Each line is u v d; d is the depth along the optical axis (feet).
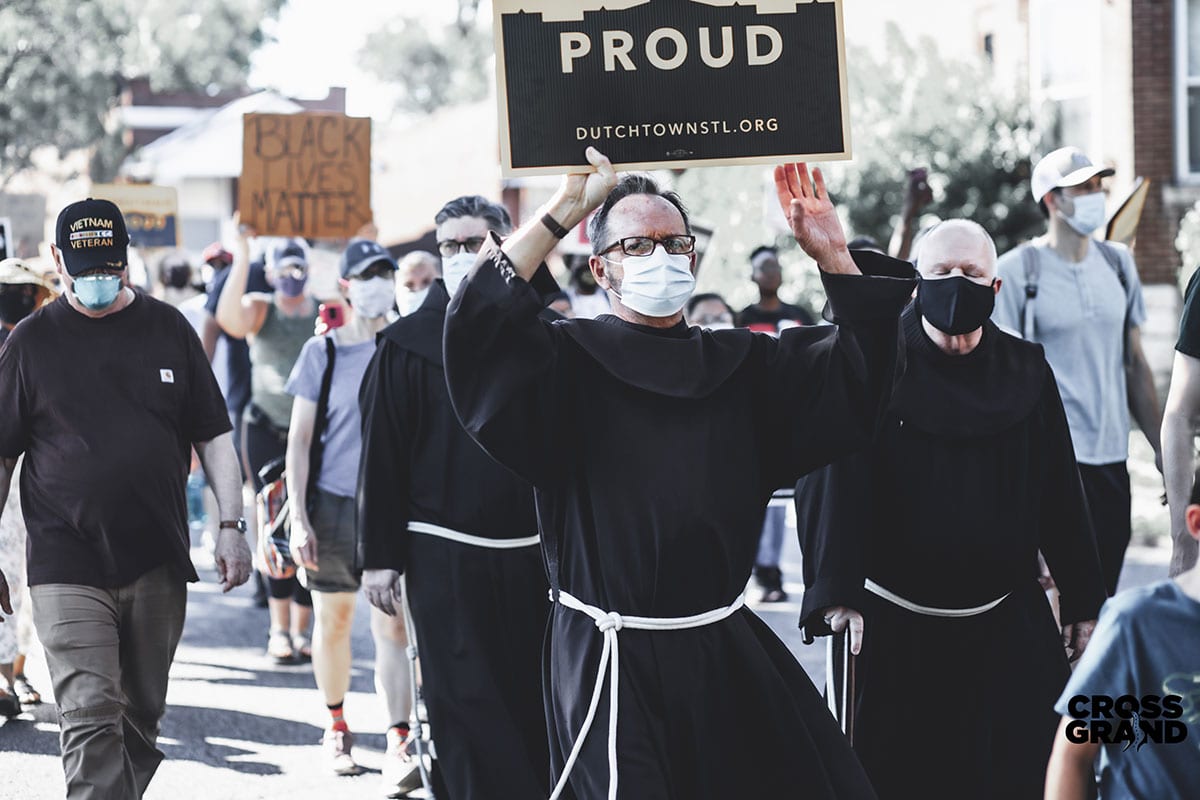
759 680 29.66
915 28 146.30
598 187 29.27
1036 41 129.18
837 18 30.09
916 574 35.17
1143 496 97.50
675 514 29.25
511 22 29.71
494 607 39.99
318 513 49.52
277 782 48.14
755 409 30.55
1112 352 49.78
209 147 230.27
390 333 40.70
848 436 29.99
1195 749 22.52
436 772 41.06
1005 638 35.47
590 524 29.78
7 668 54.54
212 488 40.50
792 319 82.23
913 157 128.98
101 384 38.40
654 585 29.30
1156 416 50.78
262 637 69.00
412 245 174.60
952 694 35.50
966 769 35.47
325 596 49.55
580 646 29.73
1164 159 118.52
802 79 30.04
